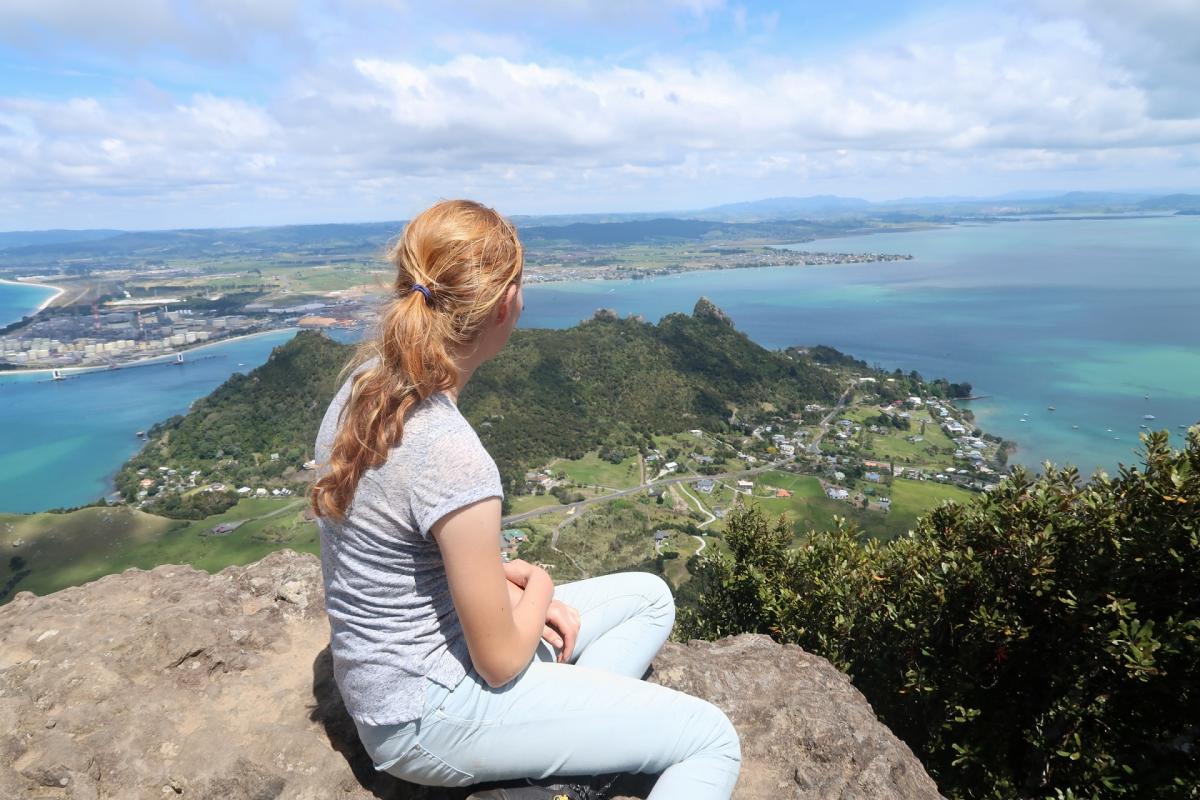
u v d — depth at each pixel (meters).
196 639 2.99
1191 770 4.50
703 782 2.17
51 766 2.24
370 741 2.10
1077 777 4.81
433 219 1.98
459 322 1.91
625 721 2.12
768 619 8.38
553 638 2.49
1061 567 5.26
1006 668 5.54
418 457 1.82
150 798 2.29
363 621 2.00
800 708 3.32
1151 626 4.50
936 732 5.71
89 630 3.07
